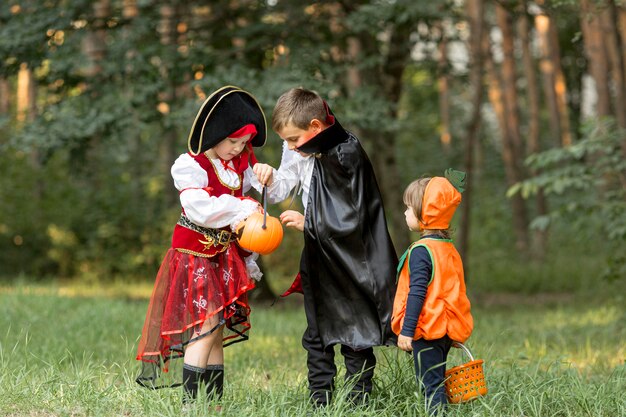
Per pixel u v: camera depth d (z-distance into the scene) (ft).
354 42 56.90
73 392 18.40
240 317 18.20
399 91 51.62
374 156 58.80
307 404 17.31
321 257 17.13
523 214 75.87
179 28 49.60
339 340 17.01
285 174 17.79
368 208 17.17
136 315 37.14
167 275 17.53
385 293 16.89
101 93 44.52
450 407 17.12
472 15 54.08
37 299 41.37
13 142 43.21
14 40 41.60
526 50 81.46
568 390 19.79
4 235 65.46
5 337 27.32
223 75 40.42
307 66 40.91
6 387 18.60
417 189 16.88
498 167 110.83
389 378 19.02
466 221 54.54
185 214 17.29
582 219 37.70
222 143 17.04
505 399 19.12
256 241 16.74
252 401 17.93
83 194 67.82
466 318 16.71
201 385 17.24
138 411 17.31
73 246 66.13
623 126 56.13
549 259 72.69
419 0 41.50
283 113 16.93
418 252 16.47
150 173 73.05
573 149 35.04
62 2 46.29
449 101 112.06
